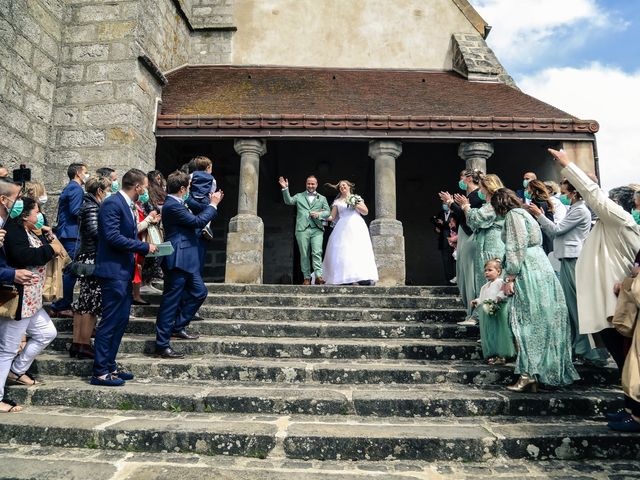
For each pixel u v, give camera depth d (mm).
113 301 3732
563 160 3424
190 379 3988
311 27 12188
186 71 11211
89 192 4410
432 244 12055
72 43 7980
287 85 10438
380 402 3412
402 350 4430
